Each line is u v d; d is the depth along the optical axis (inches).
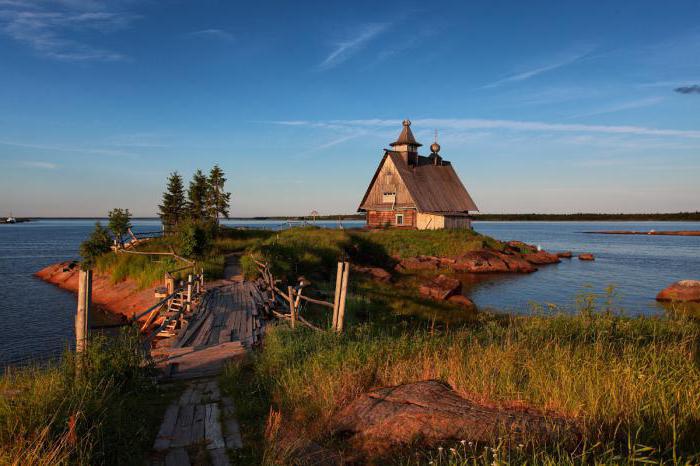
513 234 4808.1
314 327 453.4
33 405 215.6
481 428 198.7
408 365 297.0
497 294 1032.8
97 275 1174.3
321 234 1578.5
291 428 246.1
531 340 352.8
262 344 441.4
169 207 2041.1
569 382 217.2
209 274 890.7
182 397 307.6
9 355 613.9
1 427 195.8
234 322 545.6
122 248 1305.4
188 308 621.3
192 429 253.4
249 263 946.7
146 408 282.0
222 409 285.1
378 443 208.7
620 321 410.9
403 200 1923.0
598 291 1061.8
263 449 224.4
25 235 4857.3
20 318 837.8
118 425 225.0
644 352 290.0
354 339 422.6
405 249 1576.0
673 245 2898.6
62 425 202.8
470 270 1428.4
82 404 222.5
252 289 762.8
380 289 971.9
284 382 303.4
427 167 2106.3
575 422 193.6
